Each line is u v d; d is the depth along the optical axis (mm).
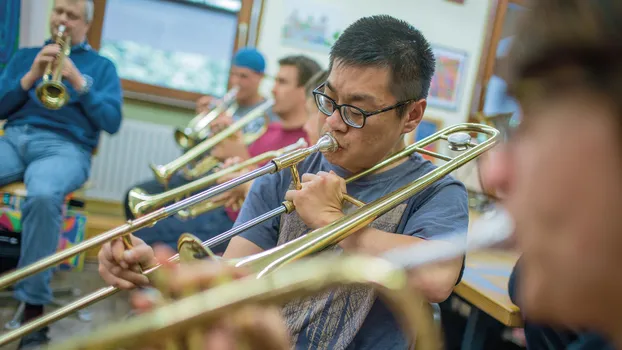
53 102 2197
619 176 252
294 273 439
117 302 2389
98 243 867
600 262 258
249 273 748
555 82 273
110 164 3324
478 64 3762
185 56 3459
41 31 3119
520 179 292
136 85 3383
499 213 363
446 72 3713
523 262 306
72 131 2346
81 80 2254
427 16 3645
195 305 439
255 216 1150
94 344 435
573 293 269
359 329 1007
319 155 1216
